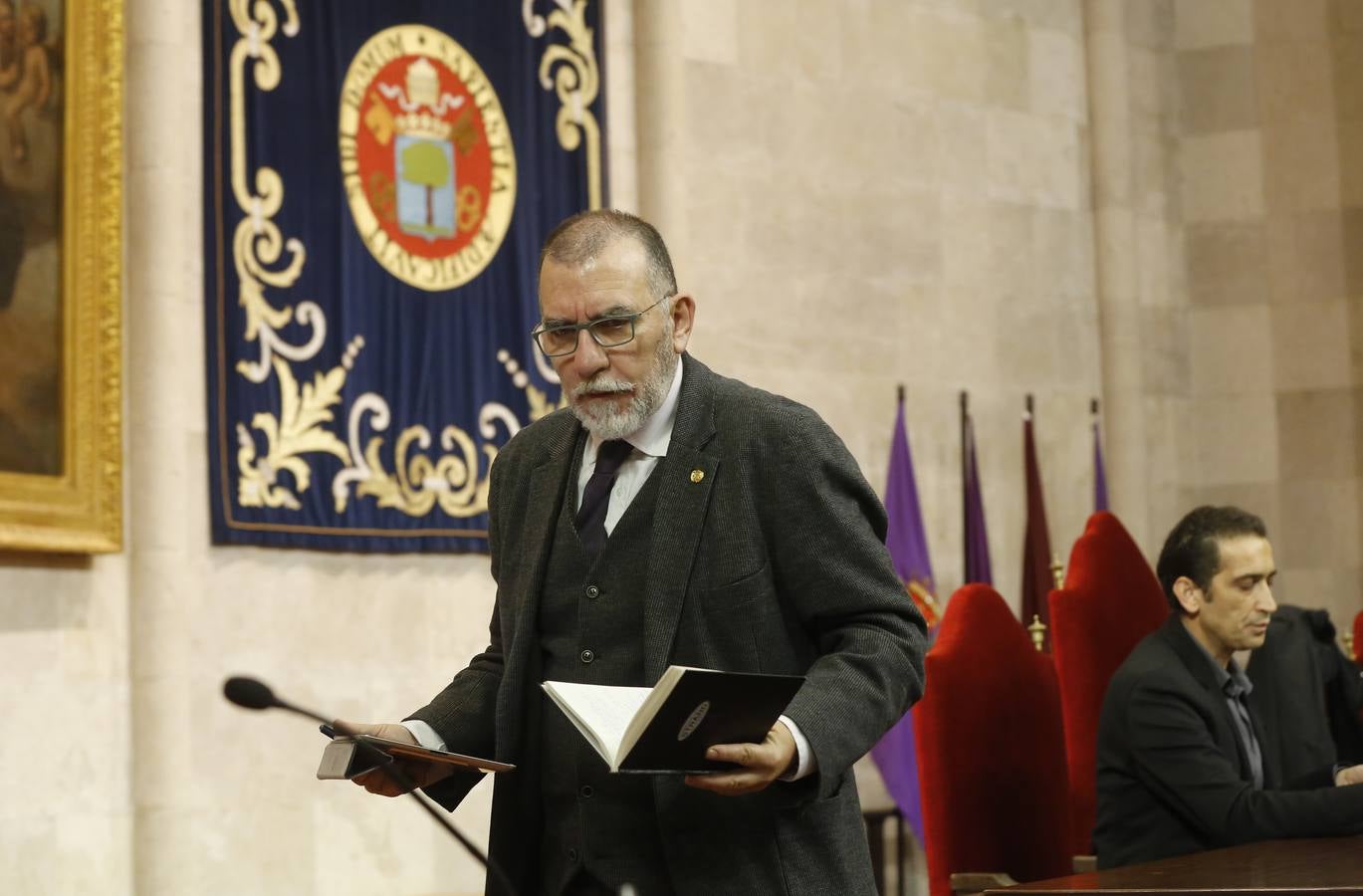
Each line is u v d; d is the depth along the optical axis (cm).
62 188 966
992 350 1493
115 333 980
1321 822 626
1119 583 870
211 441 1034
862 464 1392
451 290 1162
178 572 1002
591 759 431
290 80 1093
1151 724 682
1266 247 1636
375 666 1105
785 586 432
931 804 698
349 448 1100
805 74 1393
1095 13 1595
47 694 953
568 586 446
